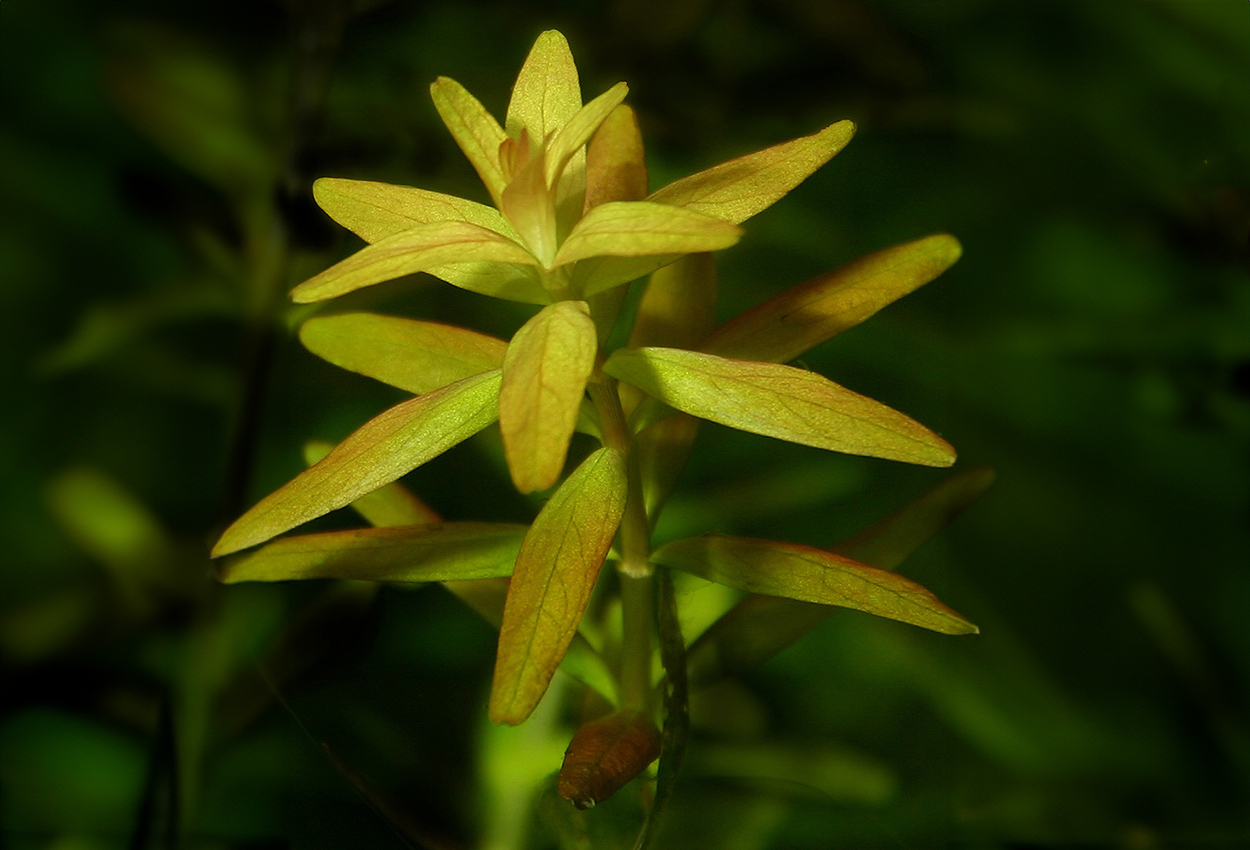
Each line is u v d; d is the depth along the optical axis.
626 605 0.29
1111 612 0.31
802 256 0.33
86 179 0.33
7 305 0.33
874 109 0.35
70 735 0.30
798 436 0.28
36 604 0.31
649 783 0.29
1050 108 0.35
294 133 0.33
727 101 0.35
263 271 0.33
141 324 0.32
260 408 0.32
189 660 0.30
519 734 0.29
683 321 0.30
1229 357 0.33
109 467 0.32
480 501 0.31
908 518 0.29
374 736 0.29
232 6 0.35
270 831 0.29
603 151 0.29
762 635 0.29
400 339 0.29
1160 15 0.36
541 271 0.28
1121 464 0.32
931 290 0.34
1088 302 0.33
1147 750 0.30
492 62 0.35
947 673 0.30
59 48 0.34
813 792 0.29
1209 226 0.34
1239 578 0.31
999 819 0.30
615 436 0.29
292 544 0.29
